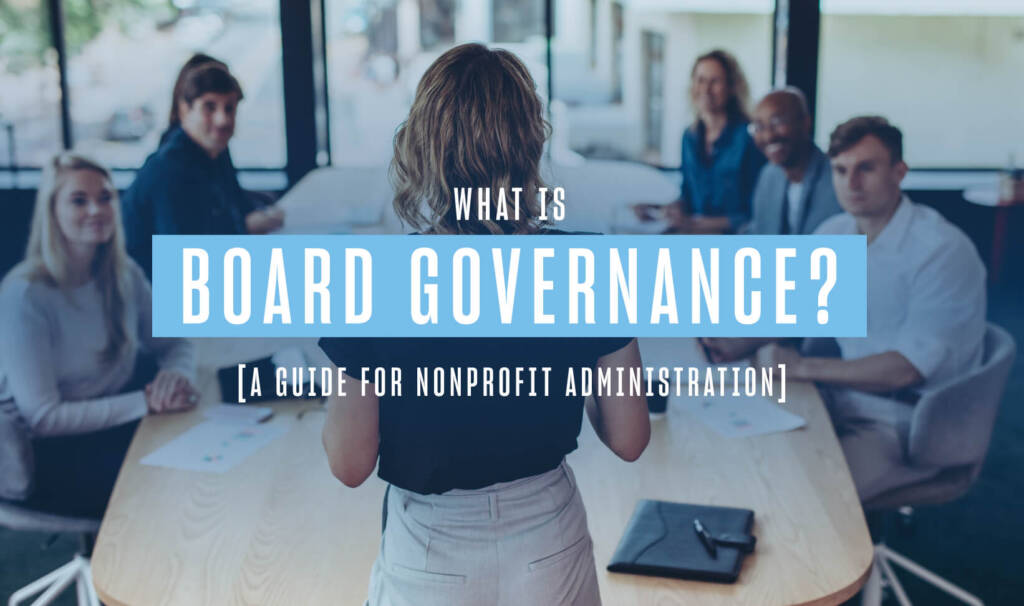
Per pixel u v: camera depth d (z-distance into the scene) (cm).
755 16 745
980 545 370
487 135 147
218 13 740
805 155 378
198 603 191
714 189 468
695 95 464
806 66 708
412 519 160
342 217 475
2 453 265
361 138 759
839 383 299
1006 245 729
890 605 327
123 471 244
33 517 271
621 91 759
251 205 460
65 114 754
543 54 753
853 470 293
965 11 734
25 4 738
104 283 295
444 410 153
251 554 207
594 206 520
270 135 760
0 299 281
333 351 153
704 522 212
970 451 292
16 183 743
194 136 368
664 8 746
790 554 206
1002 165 759
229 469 245
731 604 189
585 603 165
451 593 158
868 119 302
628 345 162
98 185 287
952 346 298
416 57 750
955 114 754
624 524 218
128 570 202
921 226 304
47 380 280
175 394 281
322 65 745
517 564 158
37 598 330
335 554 207
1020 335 611
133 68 752
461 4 746
